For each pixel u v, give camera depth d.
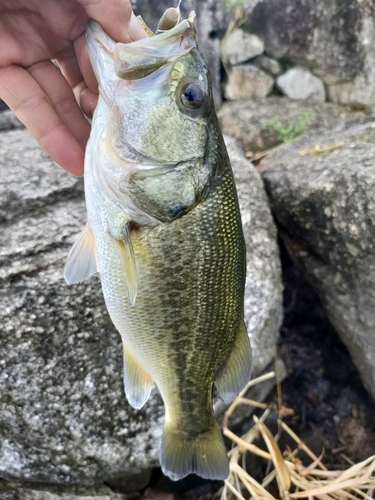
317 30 0.51
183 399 0.26
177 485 0.35
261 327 0.35
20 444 0.31
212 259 0.23
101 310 0.31
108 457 0.31
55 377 0.30
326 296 0.37
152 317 0.23
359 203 0.34
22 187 0.36
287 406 0.38
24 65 0.27
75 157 0.27
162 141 0.21
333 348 0.40
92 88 0.27
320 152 0.41
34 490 0.32
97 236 0.23
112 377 0.31
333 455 0.36
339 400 0.38
